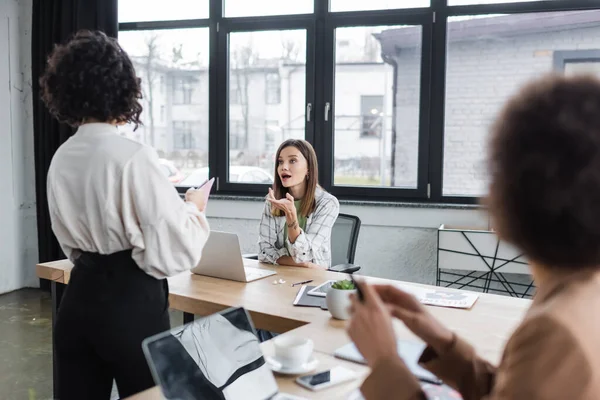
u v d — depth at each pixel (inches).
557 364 18.7
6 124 169.6
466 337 55.0
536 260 21.6
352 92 146.7
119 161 50.1
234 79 157.3
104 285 51.1
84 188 50.6
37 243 176.7
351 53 145.9
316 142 150.3
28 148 175.2
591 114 19.8
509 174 20.9
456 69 138.7
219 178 160.1
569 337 19.0
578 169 19.3
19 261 175.5
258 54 154.6
